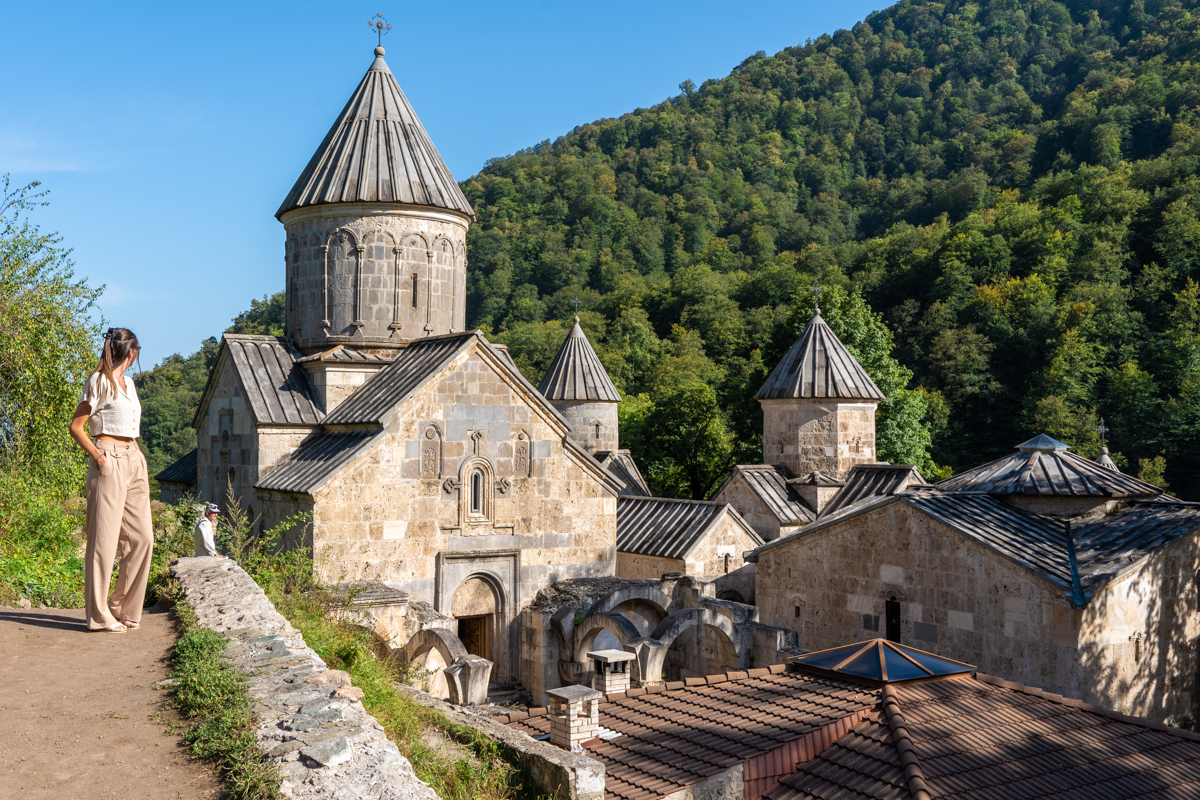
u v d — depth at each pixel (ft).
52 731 22.77
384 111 104.58
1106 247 292.40
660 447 197.98
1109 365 260.83
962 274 299.38
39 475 67.72
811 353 121.39
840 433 118.93
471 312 462.19
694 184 535.19
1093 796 37.35
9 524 59.88
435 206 101.40
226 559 47.65
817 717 42.96
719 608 84.12
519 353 387.96
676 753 41.19
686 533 107.45
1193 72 426.92
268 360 98.68
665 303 406.21
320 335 100.01
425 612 79.10
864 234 496.23
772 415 123.24
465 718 36.40
